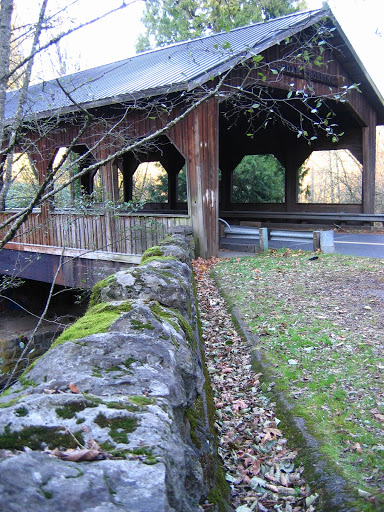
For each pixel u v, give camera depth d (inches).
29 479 34.7
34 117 221.5
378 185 1418.6
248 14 813.2
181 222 442.6
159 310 97.4
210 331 241.1
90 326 77.6
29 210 125.1
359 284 304.8
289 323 236.2
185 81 353.7
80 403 49.9
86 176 581.3
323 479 112.0
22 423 45.4
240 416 153.1
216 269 381.1
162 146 844.6
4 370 509.0
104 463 40.5
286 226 767.7
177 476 45.9
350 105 639.1
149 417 49.8
